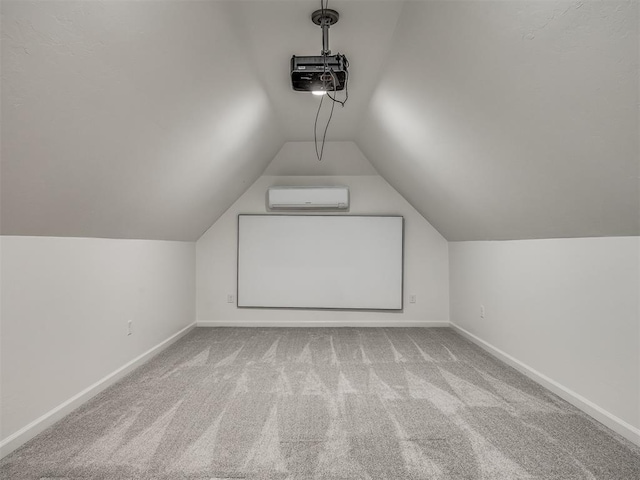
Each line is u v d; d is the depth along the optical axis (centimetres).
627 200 190
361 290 531
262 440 218
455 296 504
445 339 455
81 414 253
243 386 302
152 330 391
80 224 260
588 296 251
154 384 309
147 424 238
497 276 382
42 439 220
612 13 125
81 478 182
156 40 185
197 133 292
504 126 220
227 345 429
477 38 186
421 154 354
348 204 523
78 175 215
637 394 213
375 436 222
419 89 271
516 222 311
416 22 221
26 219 212
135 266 356
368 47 272
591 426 234
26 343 222
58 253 251
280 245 533
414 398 277
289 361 368
